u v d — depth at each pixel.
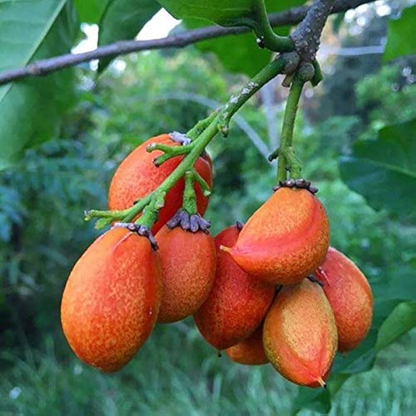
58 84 0.23
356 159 0.25
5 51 0.23
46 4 0.23
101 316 0.11
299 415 0.60
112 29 0.23
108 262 0.11
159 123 0.77
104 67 0.23
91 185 0.61
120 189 0.13
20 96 0.22
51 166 0.59
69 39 0.24
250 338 0.14
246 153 0.93
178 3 0.13
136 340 0.12
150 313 0.12
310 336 0.13
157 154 0.13
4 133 0.23
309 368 0.12
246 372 0.71
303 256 0.12
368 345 0.21
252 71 0.25
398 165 0.25
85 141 0.73
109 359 0.12
